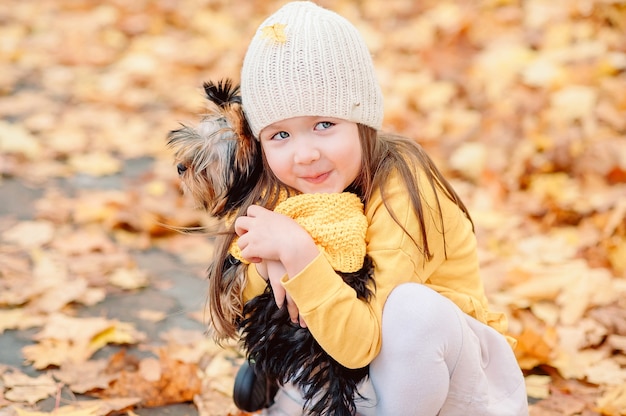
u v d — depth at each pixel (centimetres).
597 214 299
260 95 162
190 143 171
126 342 235
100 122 405
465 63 429
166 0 561
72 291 260
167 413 205
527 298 257
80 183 346
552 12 433
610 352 231
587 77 377
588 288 255
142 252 296
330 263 162
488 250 290
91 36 512
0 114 404
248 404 196
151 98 436
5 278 267
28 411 199
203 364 228
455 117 386
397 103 402
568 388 216
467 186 338
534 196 321
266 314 170
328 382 166
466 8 473
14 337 237
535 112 365
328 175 165
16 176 348
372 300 161
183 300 263
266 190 173
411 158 171
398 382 160
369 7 520
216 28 520
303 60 159
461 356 162
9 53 477
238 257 174
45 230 303
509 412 172
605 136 340
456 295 175
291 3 170
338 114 161
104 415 198
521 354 228
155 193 335
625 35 409
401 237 163
